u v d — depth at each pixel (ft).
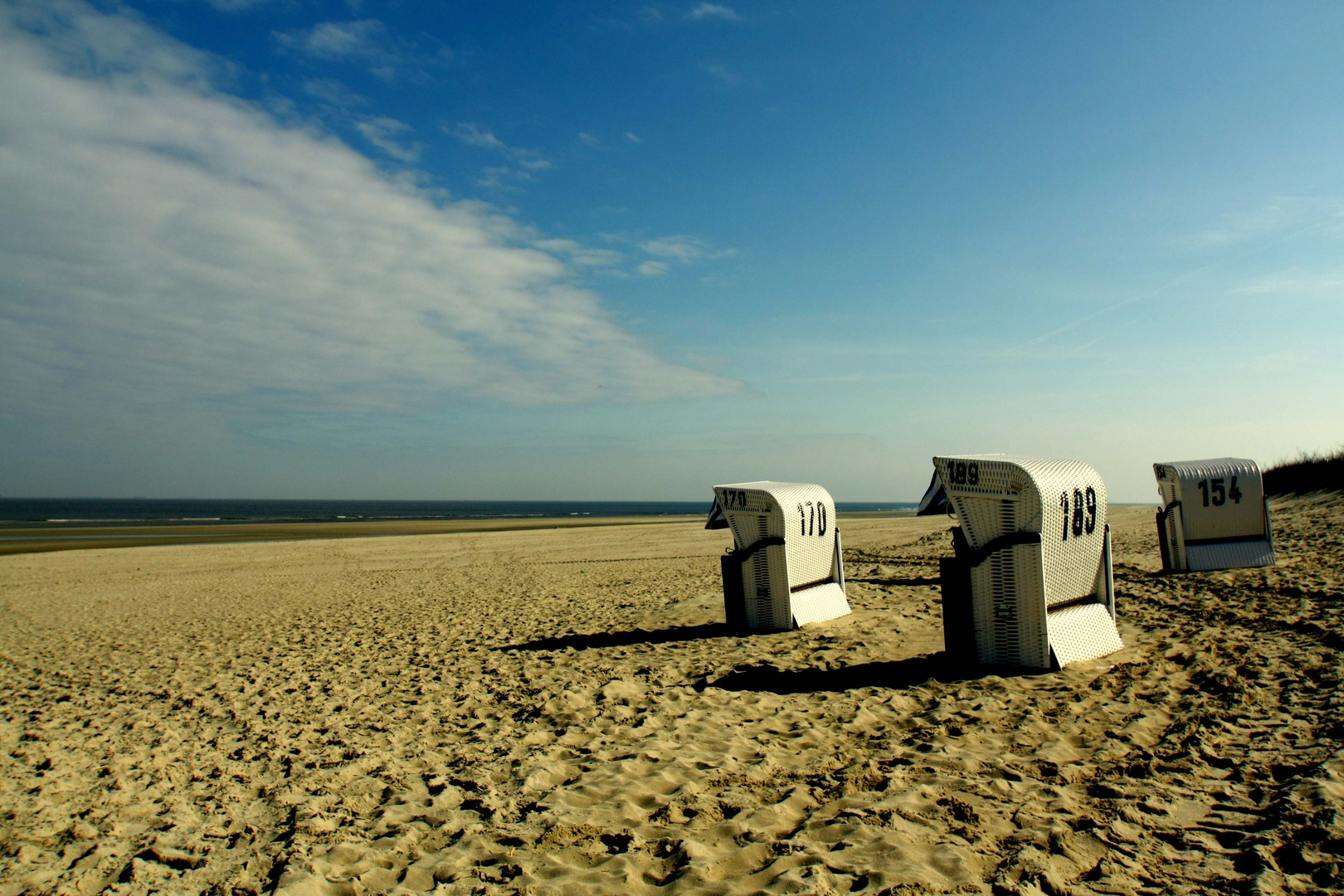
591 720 18.78
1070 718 16.33
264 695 24.76
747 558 29.71
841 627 29.14
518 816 12.99
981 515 21.18
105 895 11.12
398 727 19.84
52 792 16.11
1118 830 10.80
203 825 13.89
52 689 28.50
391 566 77.97
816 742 16.01
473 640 33.17
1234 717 15.49
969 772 13.44
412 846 12.04
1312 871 9.20
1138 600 30.17
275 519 275.80
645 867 10.72
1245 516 36.27
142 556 95.61
